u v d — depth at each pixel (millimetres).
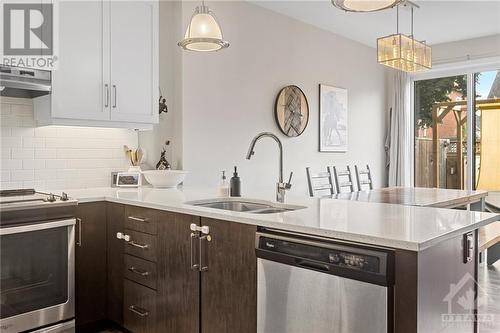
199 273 2068
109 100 3029
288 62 4680
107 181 3408
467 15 4609
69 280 2455
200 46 2689
